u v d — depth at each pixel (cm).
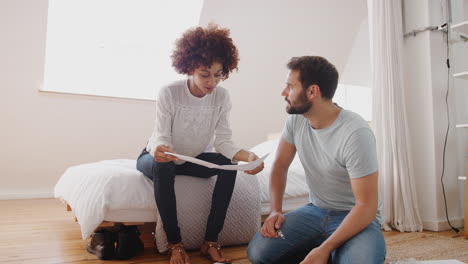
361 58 371
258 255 135
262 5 333
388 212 222
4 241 188
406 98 237
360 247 115
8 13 294
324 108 130
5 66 309
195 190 173
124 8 341
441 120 229
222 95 167
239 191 184
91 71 352
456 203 233
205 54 144
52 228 222
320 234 134
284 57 373
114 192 161
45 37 310
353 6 363
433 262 147
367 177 119
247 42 352
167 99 155
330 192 136
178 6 355
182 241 167
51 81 340
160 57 373
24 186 342
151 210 169
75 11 329
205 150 176
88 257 162
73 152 349
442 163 228
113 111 349
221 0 323
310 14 352
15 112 321
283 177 149
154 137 158
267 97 392
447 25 232
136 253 168
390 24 230
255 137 407
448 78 236
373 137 125
